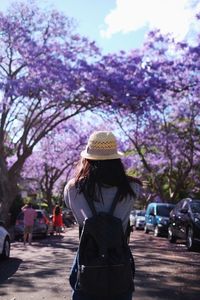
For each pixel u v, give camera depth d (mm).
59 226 29719
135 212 41188
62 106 28578
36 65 24891
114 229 3398
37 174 52438
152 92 25234
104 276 3328
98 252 3375
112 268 3346
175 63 25406
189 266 13352
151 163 42156
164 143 36969
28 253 16922
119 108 27156
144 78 25578
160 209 28969
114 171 3572
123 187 3559
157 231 27281
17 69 27328
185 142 36312
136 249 18625
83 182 3547
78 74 25219
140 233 31938
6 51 27172
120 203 3561
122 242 3439
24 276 11312
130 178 3711
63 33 27078
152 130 36031
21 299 8633
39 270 12328
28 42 25797
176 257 15703
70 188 3607
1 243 14344
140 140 38094
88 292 3348
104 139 3652
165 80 25625
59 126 37844
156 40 25297
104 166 3574
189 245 17922
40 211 26812
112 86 25219
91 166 3607
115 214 3547
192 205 19391
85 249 3410
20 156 30188
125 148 41156
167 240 24125
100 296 3365
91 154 3643
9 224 32406
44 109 29016
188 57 25094
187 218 18625
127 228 3619
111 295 3367
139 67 25750
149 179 48031
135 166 45344
